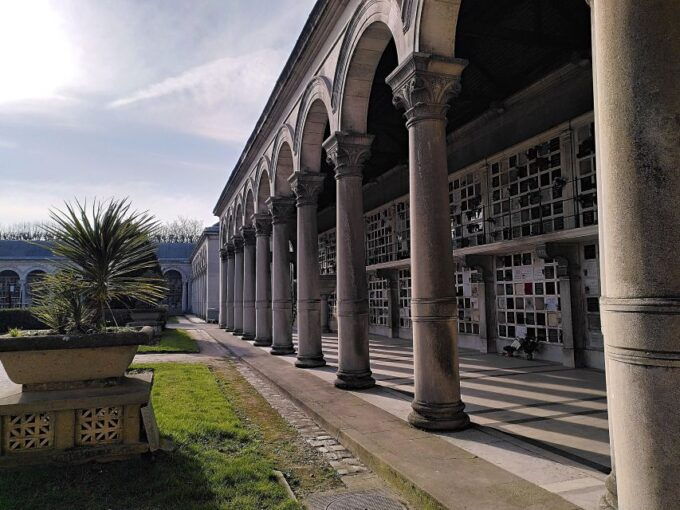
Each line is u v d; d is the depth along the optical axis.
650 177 2.26
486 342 13.14
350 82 8.51
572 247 10.62
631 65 2.32
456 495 3.81
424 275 5.91
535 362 11.27
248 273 19.06
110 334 4.55
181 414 6.33
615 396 2.37
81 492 3.84
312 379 9.45
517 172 12.15
